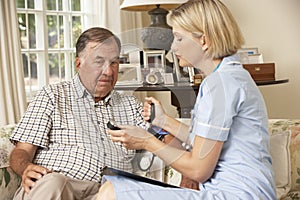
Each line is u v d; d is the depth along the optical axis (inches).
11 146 104.0
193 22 77.1
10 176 102.2
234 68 78.9
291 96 172.4
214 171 78.5
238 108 76.7
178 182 86.7
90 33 83.5
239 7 174.9
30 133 100.3
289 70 171.9
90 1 168.2
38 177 93.1
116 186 75.3
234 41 78.5
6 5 136.3
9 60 138.1
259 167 76.9
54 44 159.6
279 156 103.0
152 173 78.4
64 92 102.9
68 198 94.0
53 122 100.6
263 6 172.9
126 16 171.2
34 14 153.0
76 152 98.6
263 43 173.9
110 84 81.9
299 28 169.9
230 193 75.3
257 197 74.4
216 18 77.4
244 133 77.5
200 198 74.3
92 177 97.8
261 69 150.3
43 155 100.5
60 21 161.5
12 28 137.8
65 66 163.5
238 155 77.0
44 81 154.9
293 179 104.8
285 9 170.9
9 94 137.3
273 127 106.9
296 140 105.3
